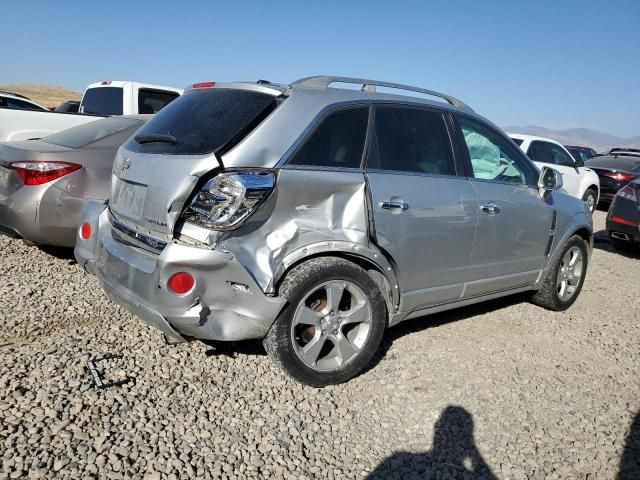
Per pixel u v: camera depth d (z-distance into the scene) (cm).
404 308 361
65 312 396
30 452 242
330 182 309
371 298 330
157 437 265
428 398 329
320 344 316
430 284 372
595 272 696
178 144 302
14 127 725
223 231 275
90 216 364
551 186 450
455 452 281
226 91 327
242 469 251
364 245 322
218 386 318
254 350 366
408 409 316
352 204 317
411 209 344
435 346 404
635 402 347
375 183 329
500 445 290
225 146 286
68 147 495
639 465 284
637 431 314
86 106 949
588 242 523
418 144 366
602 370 390
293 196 296
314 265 304
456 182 381
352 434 288
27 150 475
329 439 281
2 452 240
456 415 314
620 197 826
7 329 359
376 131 343
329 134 319
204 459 254
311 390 324
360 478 255
